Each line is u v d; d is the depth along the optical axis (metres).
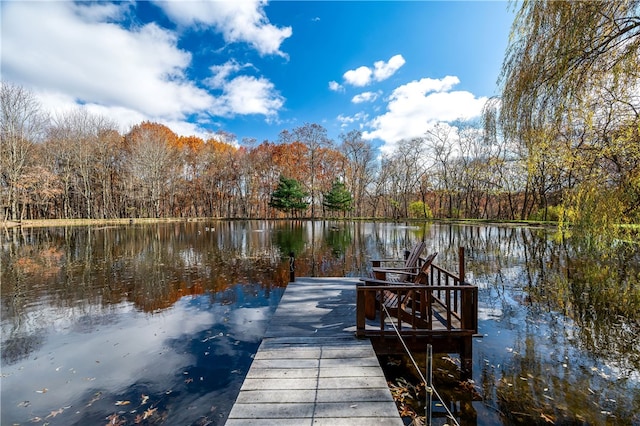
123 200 36.44
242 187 42.31
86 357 4.20
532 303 6.41
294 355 3.33
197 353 4.30
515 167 25.09
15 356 4.24
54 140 30.84
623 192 5.86
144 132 35.31
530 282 8.09
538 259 11.23
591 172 6.40
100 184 35.84
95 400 3.24
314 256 12.17
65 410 3.08
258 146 42.31
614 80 5.08
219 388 3.46
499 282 8.14
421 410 3.05
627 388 3.41
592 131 6.16
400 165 37.66
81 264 10.57
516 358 4.11
